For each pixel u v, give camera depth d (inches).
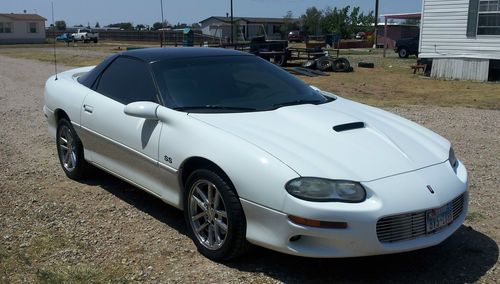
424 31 810.2
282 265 144.9
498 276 138.6
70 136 218.4
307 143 140.9
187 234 166.4
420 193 132.3
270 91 178.2
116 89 191.3
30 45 2340.1
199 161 149.3
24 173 233.1
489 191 206.5
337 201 125.8
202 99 167.6
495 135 321.1
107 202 195.2
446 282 136.1
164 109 163.5
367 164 135.3
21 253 151.4
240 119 155.3
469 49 751.1
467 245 157.6
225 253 143.1
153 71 178.1
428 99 525.3
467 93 577.6
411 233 130.8
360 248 126.1
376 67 956.6
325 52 970.1
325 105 175.5
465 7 747.4
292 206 126.8
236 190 137.3
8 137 311.0
